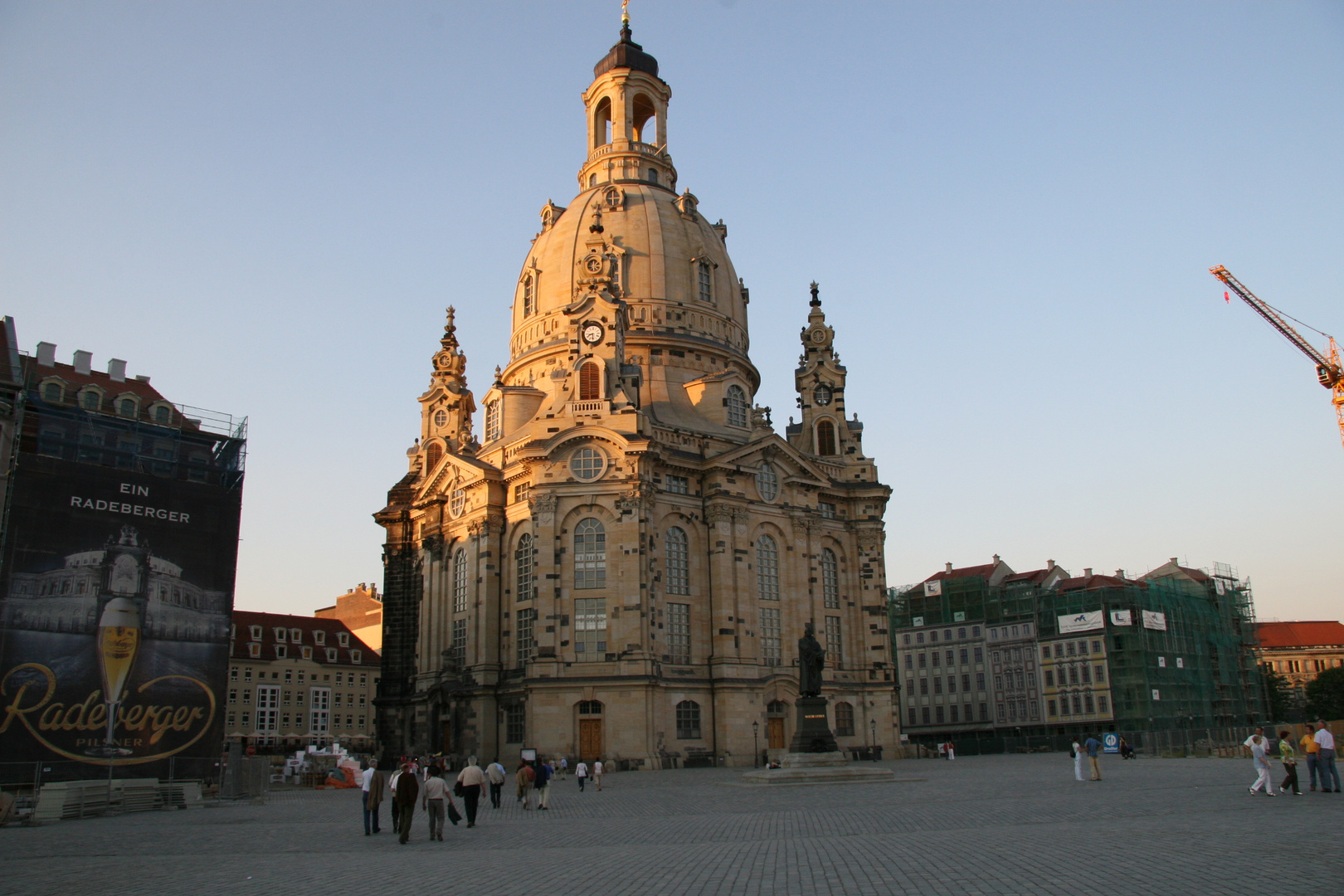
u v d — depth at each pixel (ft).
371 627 530.27
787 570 330.75
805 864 82.23
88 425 226.38
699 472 318.24
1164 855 78.64
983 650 465.06
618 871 82.12
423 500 343.87
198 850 112.98
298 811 177.17
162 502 227.61
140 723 215.31
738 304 380.99
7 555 205.36
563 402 308.81
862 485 359.25
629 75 407.64
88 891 79.61
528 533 303.68
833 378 377.30
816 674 216.95
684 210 377.91
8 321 234.99
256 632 460.96
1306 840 83.35
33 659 204.33
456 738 305.73
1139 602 425.69
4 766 197.57
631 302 351.67
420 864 91.81
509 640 302.04
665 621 299.79
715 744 298.15
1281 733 132.36
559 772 262.88
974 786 182.09
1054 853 82.48
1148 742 313.73
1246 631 496.23
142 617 219.61
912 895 65.62
